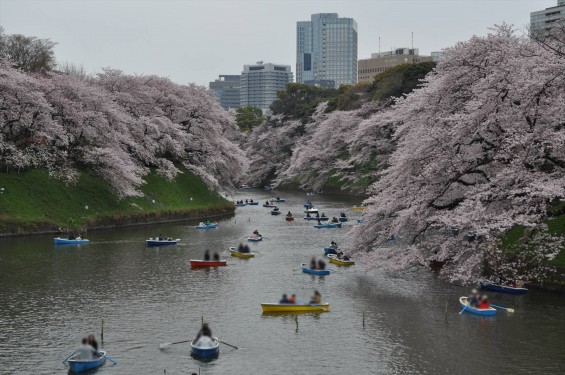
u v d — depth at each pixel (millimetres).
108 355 30484
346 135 122188
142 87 92938
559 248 39375
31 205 66750
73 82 76688
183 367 29141
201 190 97938
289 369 28891
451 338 32625
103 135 76438
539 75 37875
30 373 28094
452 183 42844
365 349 31328
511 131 38406
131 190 75500
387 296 41500
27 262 51438
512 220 36219
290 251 60344
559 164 39094
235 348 31594
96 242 62625
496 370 28438
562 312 36344
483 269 44406
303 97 181750
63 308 38219
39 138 72500
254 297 41500
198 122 99562
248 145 168625
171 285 44781
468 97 43500
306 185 145375
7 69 70562
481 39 41250
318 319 36375
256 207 110438
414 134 44250
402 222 41094
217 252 59000
